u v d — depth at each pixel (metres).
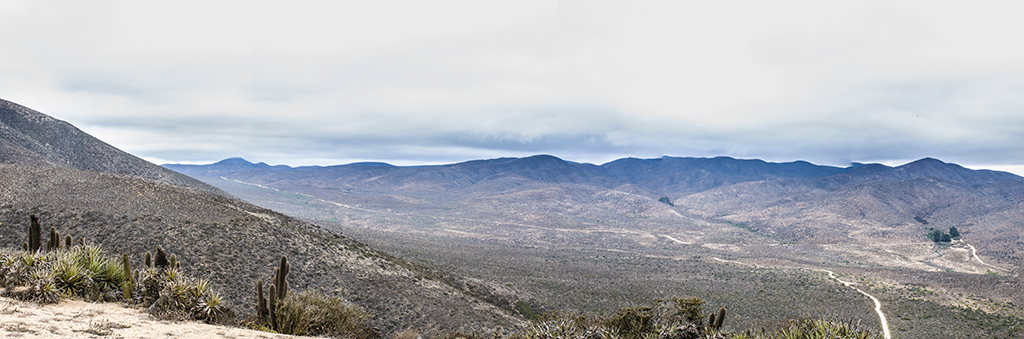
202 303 14.61
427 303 37.41
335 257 44.44
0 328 8.95
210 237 39.88
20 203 41.34
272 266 37.34
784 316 54.50
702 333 13.39
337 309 19.61
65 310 12.06
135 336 10.25
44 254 15.05
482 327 33.06
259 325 15.68
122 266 16.25
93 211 41.62
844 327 11.27
